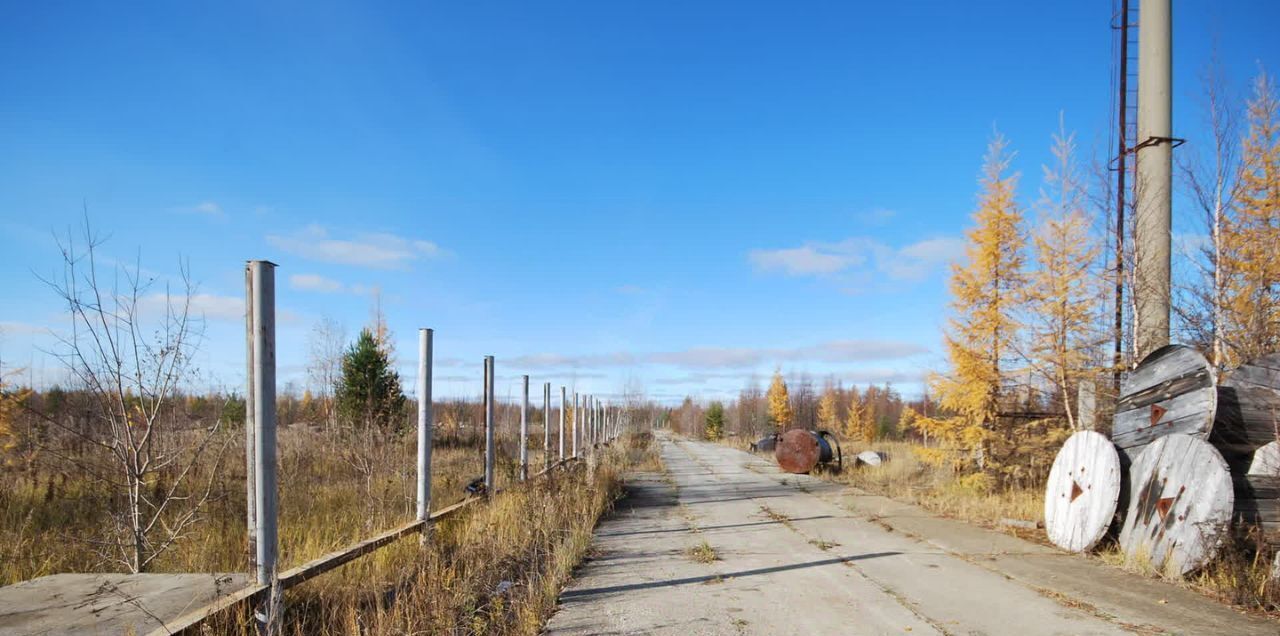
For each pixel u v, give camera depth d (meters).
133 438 7.08
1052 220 14.12
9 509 9.52
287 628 5.47
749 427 60.91
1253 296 10.45
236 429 9.93
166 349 7.02
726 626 5.88
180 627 4.32
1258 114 11.87
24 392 9.12
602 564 8.58
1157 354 9.16
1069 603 6.56
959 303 15.34
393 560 7.73
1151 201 11.93
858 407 57.88
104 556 6.96
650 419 60.91
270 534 5.19
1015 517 11.65
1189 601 6.57
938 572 7.99
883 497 15.86
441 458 21.28
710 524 12.02
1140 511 8.25
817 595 6.95
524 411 14.94
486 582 7.17
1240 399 8.12
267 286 5.16
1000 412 14.88
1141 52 12.46
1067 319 13.80
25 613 4.73
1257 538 6.85
